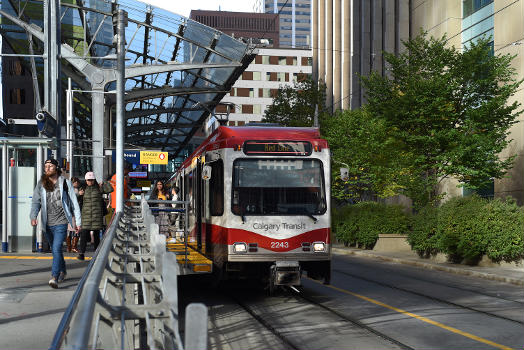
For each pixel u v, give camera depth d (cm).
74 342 219
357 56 5862
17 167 1758
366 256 2353
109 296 557
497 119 2448
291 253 1118
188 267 1105
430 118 2452
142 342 649
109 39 3216
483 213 1753
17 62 6366
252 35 16450
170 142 6278
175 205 1767
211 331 822
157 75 3650
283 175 1141
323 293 1216
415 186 2511
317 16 8125
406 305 1058
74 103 3875
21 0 3056
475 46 2500
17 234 1755
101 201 1504
